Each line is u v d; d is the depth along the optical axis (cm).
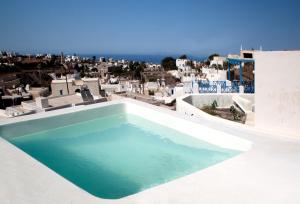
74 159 590
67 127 736
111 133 743
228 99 1104
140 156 590
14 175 342
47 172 350
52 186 312
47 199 284
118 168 541
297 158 389
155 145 649
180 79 5800
